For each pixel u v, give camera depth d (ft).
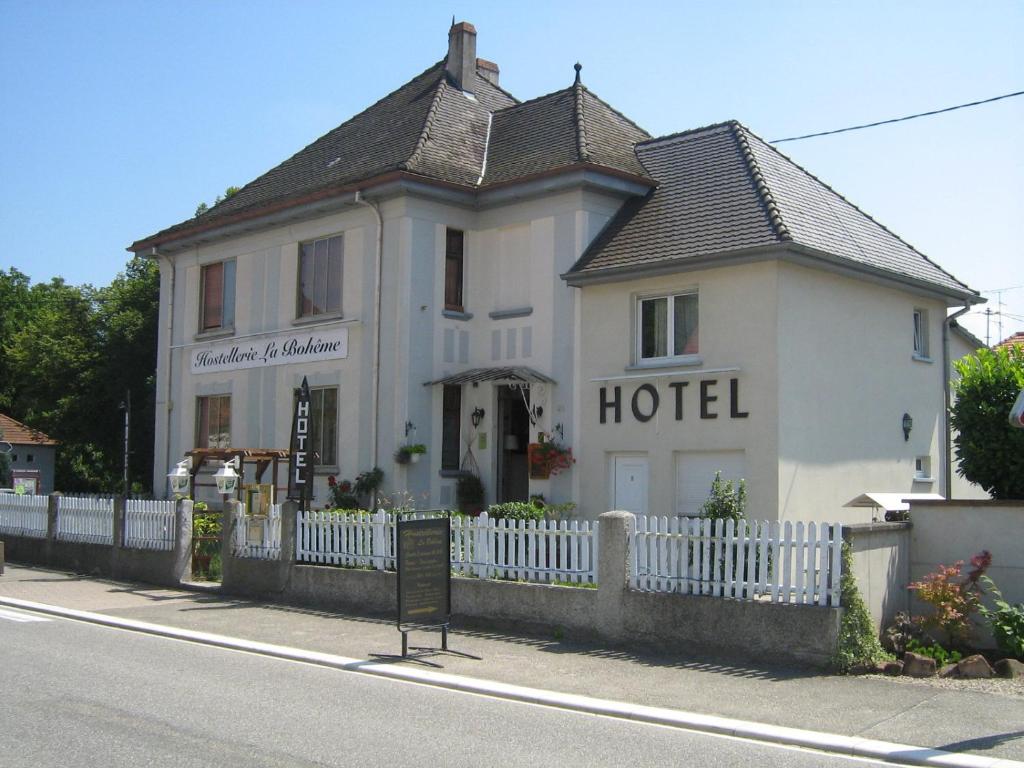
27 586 57.93
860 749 25.26
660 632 37.45
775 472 52.95
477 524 43.78
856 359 59.52
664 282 58.18
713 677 33.58
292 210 72.02
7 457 100.83
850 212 67.41
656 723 28.32
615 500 59.72
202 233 80.18
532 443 62.54
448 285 67.21
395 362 65.00
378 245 66.54
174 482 63.31
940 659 35.40
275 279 75.25
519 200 65.57
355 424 67.62
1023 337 97.76
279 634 42.19
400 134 72.95
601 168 61.72
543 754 24.49
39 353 137.08
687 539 37.55
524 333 64.80
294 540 51.29
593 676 33.86
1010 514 38.50
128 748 24.18
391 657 36.99
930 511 40.19
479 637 41.11
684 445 56.49
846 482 57.82
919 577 40.22
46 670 33.88
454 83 79.51
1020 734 26.58
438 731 26.61
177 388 83.82
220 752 23.98
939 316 68.33
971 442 41.93
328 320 70.18
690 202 61.46
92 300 133.80
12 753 23.67
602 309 60.80
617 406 59.52
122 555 61.31
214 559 58.75
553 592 40.47
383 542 47.57
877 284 61.41
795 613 34.58
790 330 54.49
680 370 57.00
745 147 63.77
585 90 74.13
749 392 54.29
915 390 64.75
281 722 27.17
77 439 124.77
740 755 24.86
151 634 42.93
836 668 33.73
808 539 34.86
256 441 75.66
